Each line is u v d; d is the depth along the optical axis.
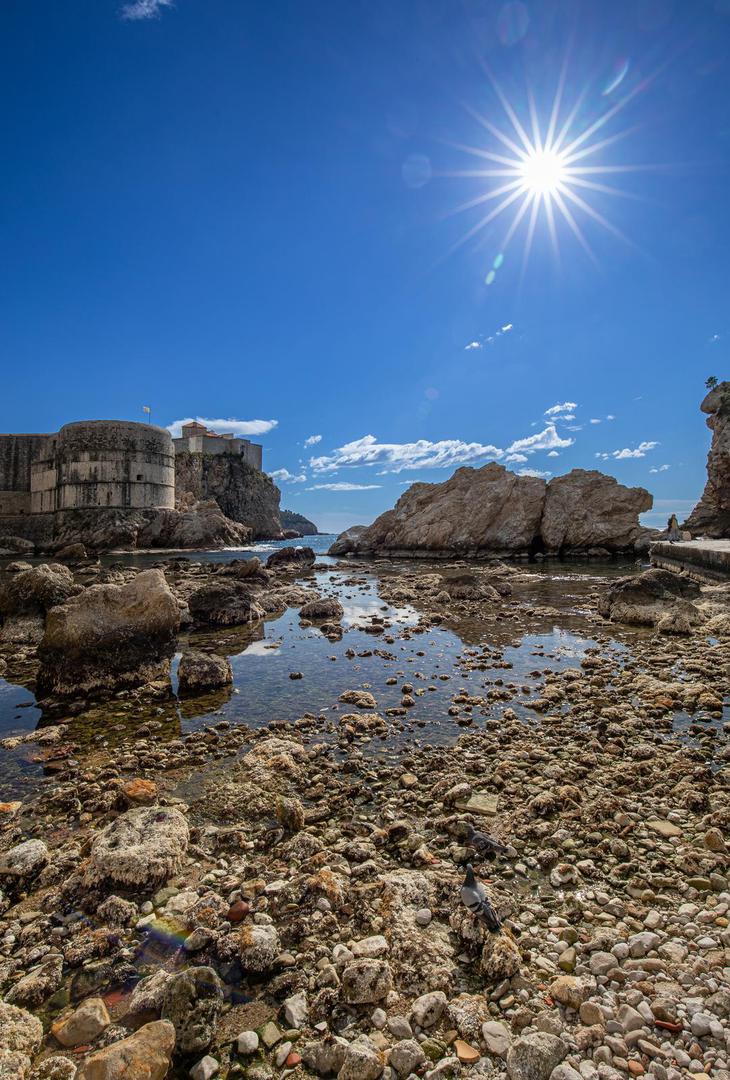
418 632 19.91
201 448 134.25
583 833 6.51
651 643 17.27
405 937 4.84
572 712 10.89
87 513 77.06
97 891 5.67
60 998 4.45
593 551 60.88
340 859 6.14
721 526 70.19
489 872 5.83
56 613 13.41
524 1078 3.54
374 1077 3.61
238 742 9.73
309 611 23.36
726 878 5.65
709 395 72.81
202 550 81.62
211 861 6.21
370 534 70.12
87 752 9.55
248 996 4.39
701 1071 3.53
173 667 15.05
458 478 68.56
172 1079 3.73
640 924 4.98
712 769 8.21
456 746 9.35
